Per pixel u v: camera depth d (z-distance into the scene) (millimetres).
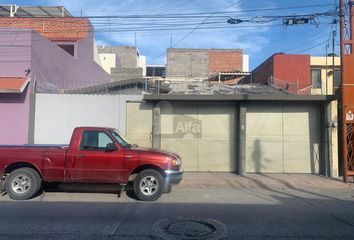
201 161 18625
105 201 11352
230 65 47469
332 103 18516
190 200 11648
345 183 15789
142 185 11516
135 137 18516
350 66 16406
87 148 11773
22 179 11609
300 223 8711
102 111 18344
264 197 12352
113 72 36156
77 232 7773
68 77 23453
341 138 17141
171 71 47344
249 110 18672
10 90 16734
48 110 18062
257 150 18547
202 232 7906
